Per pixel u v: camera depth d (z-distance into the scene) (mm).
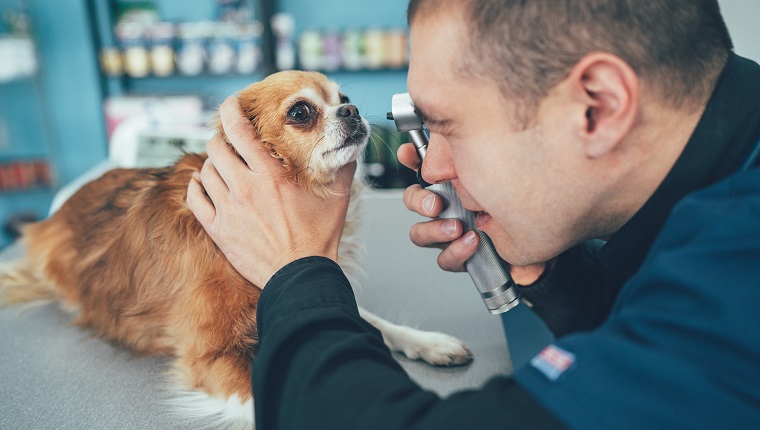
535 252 742
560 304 1042
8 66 4238
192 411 980
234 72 4367
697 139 603
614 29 559
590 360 478
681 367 444
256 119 1311
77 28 4332
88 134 4633
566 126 598
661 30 566
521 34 570
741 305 450
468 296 1349
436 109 642
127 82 4668
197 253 1129
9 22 4230
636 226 662
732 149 600
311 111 1339
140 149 1803
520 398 474
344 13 4605
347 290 731
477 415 456
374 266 1513
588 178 634
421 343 1101
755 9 1077
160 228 1200
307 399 548
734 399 433
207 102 4090
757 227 479
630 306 519
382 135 2982
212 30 4359
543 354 514
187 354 1113
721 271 469
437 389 988
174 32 4367
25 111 4562
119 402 989
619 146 615
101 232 1387
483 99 612
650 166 632
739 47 1115
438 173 851
